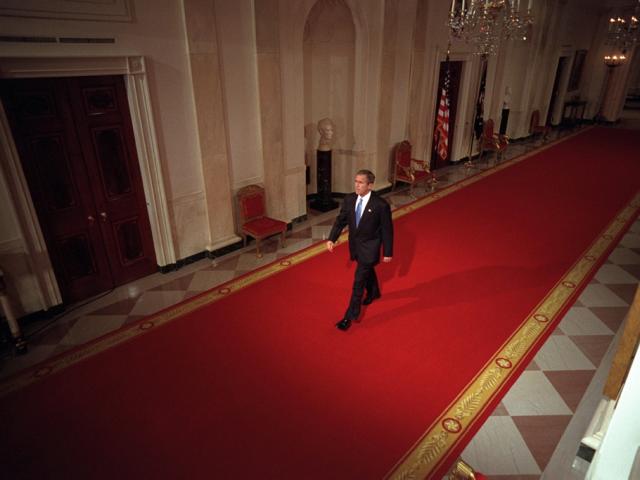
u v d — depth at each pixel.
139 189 5.00
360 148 7.80
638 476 2.12
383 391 3.45
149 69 4.59
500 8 5.08
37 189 4.20
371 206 3.84
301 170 6.83
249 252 5.99
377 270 5.41
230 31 5.18
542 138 13.19
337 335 4.14
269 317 4.44
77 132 4.34
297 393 3.42
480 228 6.73
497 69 10.78
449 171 10.07
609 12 15.05
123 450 2.95
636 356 2.12
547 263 5.60
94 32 4.08
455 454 2.92
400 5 7.29
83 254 4.72
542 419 3.20
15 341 3.90
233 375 3.62
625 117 18.19
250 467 2.81
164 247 5.32
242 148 5.82
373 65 7.28
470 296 4.82
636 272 5.39
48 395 3.44
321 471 2.78
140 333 4.20
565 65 14.44
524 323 4.34
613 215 7.23
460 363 3.77
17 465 2.85
